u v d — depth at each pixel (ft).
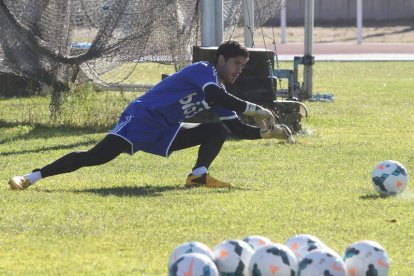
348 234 77.15
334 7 556.10
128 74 181.16
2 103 188.44
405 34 494.18
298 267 57.72
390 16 553.64
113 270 66.28
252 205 88.63
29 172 112.27
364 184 101.86
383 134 149.07
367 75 290.76
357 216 83.97
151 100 97.86
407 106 197.36
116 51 153.89
